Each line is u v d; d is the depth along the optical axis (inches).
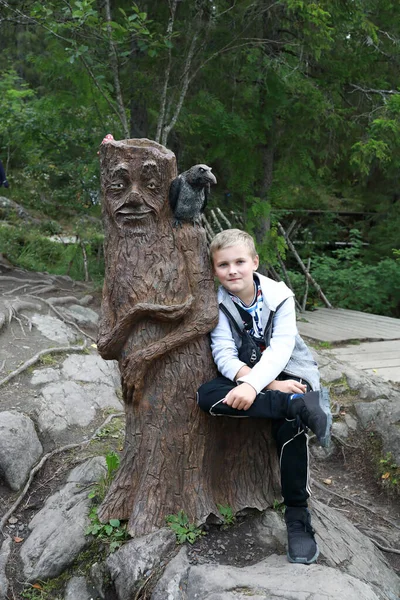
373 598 84.0
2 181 252.4
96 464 129.0
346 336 242.5
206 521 99.7
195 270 100.3
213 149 267.4
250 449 105.7
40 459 138.1
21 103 331.0
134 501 101.0
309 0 227.6
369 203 470.6
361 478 146.3
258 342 98.5
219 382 96.8
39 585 101.7
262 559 94.3
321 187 439.2
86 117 278.4
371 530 124.9
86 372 174.1
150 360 98.0
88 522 106.6
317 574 86.7
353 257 409.7
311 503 117.0
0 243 323.0
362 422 159.9
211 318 98.5
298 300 323.9
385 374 193.8
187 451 99.7
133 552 94.0
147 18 245.3
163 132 227.5
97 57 235.8
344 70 269.3
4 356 175.9
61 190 343.0
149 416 100.0
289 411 90.4
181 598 85.6
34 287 249.3
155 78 244.1
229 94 259.9
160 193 100.2
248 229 270.5
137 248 100.3
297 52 261.4
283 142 277.9
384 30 278.8
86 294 259.0
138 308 98.0
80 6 193.2
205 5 243.0
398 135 260.2
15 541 114.9
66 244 352.8
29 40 327.0
